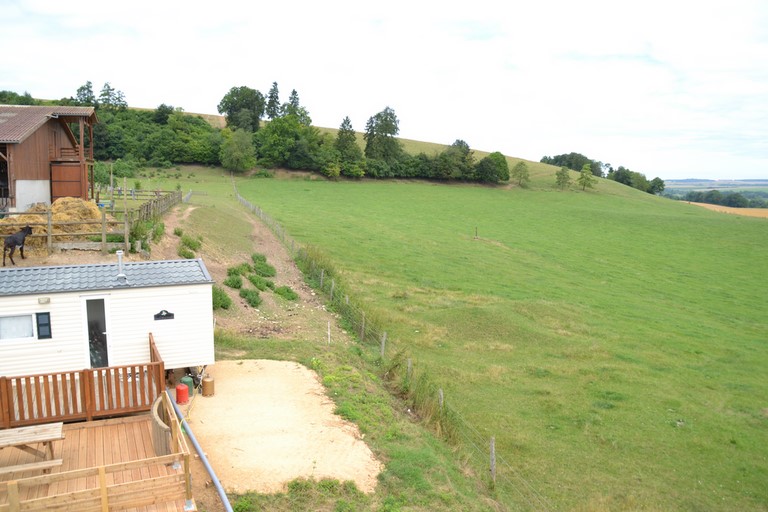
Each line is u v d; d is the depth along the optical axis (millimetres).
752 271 62906
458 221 82562
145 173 103438
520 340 34250
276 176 116062
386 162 125375
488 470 18750
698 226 89375
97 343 17172
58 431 12141
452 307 39188
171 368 17859
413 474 14945
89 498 10531
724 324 43500
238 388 18922
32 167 32250
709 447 22625
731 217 105000
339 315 32750
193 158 115812
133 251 27438
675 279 58000
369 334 30000
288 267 41625
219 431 15727
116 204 47125
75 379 15586
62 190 34562
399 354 24828
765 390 29281
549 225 84688
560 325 38156
